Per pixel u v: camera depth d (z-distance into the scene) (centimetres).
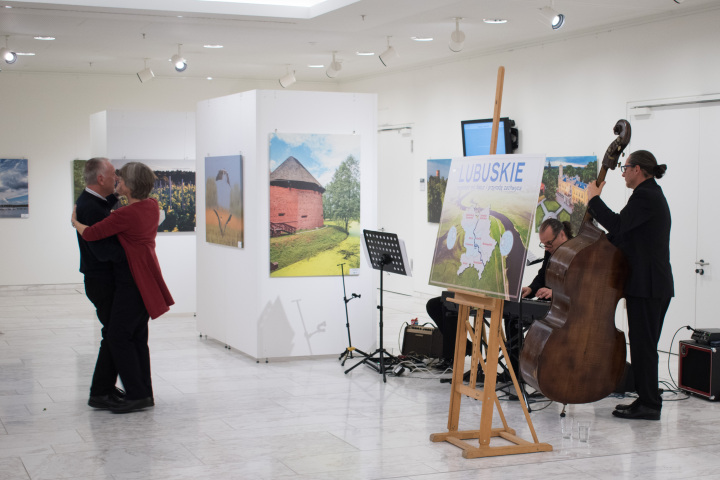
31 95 1279
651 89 802
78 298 1202
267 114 727
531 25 860
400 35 934
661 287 543
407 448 491
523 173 476
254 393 626
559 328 496
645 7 759
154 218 568
